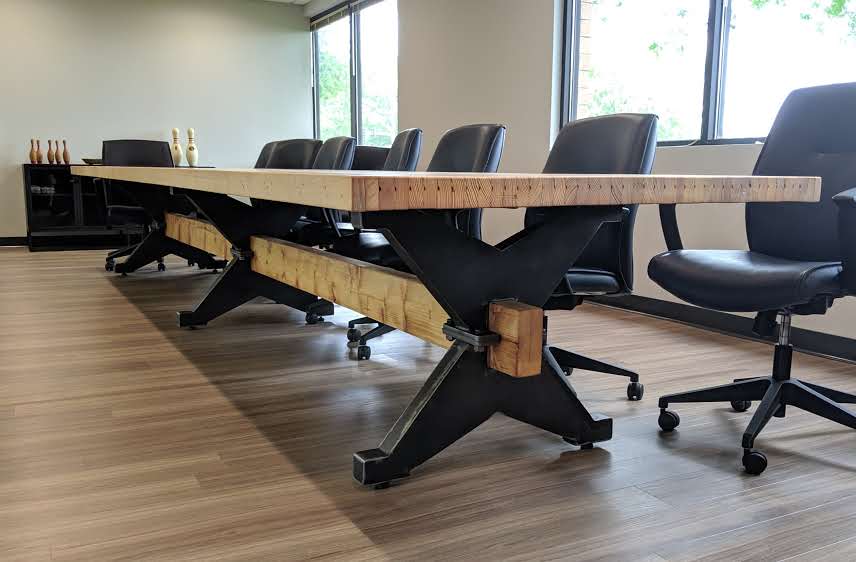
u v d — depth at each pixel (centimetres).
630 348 298
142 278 487
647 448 185
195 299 405
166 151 582
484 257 156
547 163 238
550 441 189
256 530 139
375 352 285
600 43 420
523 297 162
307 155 420
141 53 739
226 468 170
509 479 165
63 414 207
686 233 348
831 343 291
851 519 147
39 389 231
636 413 214
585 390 237
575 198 137
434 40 549
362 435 193
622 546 134
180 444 185
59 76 707
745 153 317
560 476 167
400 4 595
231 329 326
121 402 219
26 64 693
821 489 161
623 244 197
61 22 702
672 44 370
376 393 230
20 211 704
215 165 786
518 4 453
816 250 206
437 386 164
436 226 149
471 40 503
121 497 153
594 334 326
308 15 803
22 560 127
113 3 721
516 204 131
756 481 165
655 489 160
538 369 152
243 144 796
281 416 207
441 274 152
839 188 200
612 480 165
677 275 193
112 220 559
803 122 213
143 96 745
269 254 302
